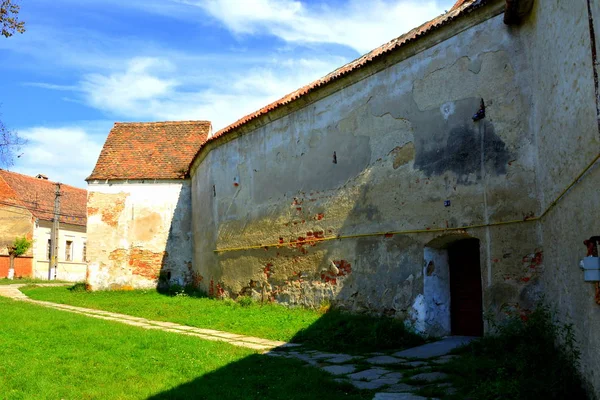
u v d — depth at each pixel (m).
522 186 7.83
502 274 7.94
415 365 7.16
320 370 6.79
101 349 7.78
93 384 5.87
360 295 10.33
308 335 9.52
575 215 5.45
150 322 12.05
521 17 7.86
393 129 10.02
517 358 6.27
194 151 21.56
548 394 5.20
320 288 11.38
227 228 15.23
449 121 8.98
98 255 20.02
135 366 6.75
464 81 8.80
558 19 5.94
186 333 10.26
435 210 9.05
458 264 9.48
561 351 6.01
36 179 42.72
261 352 8.33
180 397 5.36
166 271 20.12
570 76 5.52
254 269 13.70
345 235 10.85
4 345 7.82
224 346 8.37
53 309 13.41
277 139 13.30
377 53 10.25
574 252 5.55
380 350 8.43
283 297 12.53
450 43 9.08
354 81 11.02
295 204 12.43
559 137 6.15
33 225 37.94
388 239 9.86
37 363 6.71
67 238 42.03
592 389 4.88
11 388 5.61
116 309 14.51
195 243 19.27
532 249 7.64
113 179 20.31
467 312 9.24
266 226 13.39
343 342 8.87
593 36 4.66
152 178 20.48
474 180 8.49
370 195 10.37
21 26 11.86
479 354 7.25
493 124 8.29
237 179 14.93
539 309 7.07
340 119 11.34
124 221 20.28
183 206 20.56
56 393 5.44
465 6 8.67
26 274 37.00
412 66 9.74
